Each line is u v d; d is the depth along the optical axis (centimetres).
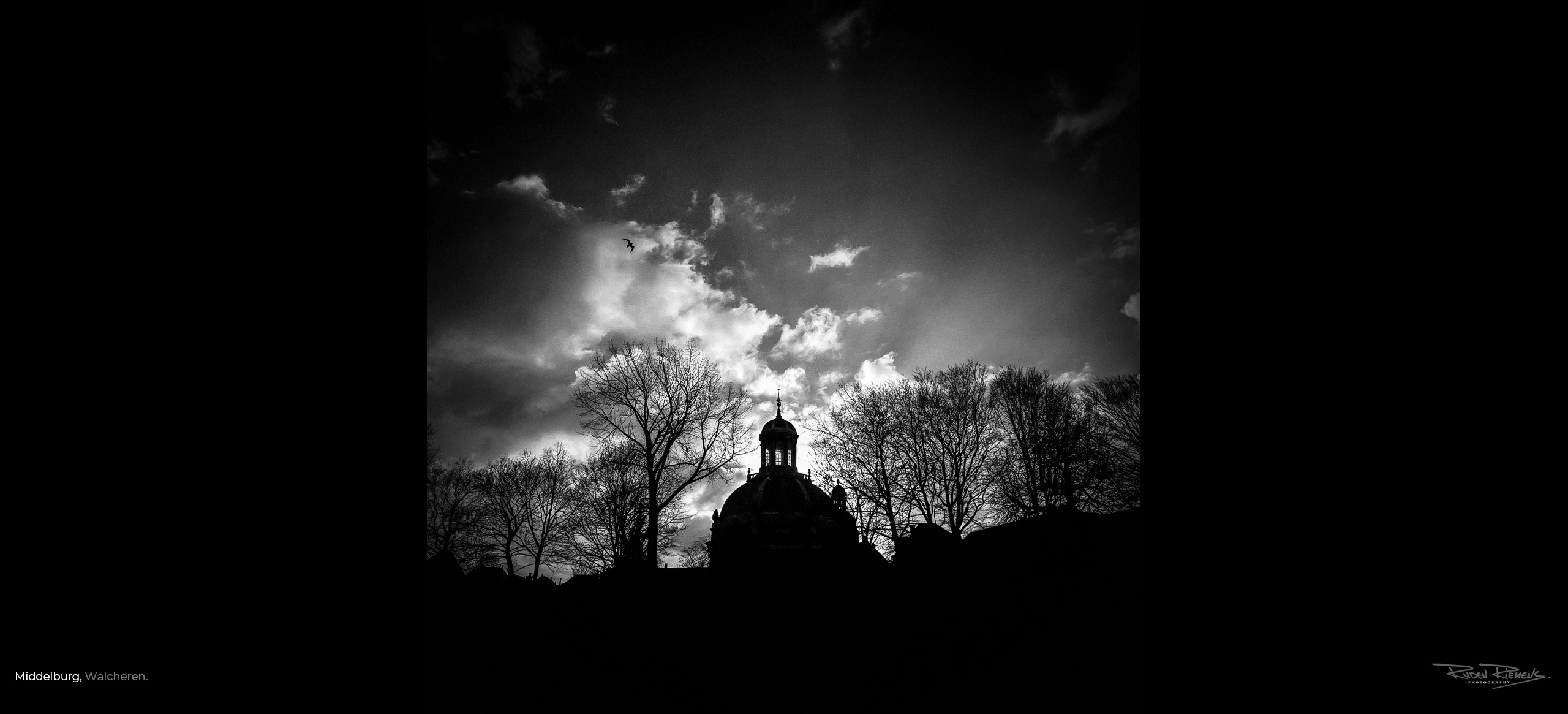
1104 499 3962
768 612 2431
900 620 2077
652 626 2219
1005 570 2005
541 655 1791
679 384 4778
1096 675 1319
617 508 4741
